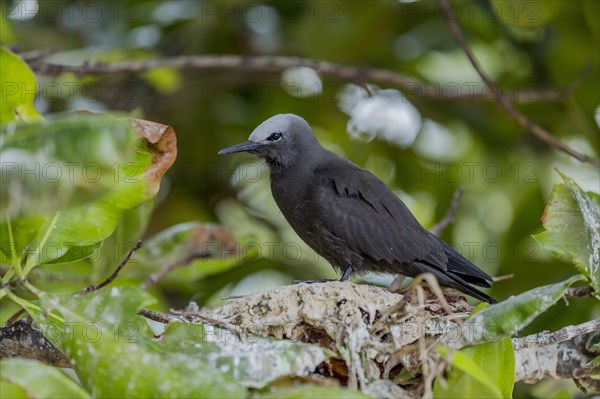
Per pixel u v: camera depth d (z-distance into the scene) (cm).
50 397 600
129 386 650
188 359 663
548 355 916
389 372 809
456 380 728
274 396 630
